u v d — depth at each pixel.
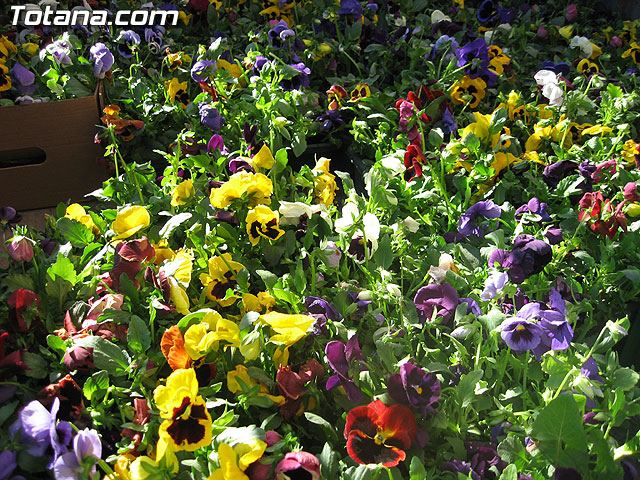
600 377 1.48
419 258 2.02
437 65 3.27
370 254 1.92
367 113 2.95
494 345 1.50
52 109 2.83
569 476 1.24
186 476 1.28
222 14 4.16
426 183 2.28
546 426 1.25
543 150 2.67
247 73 3.02
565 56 3.72
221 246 1.97
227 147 2.65
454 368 1.53
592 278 2.06
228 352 1.56
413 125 2.48
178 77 3.30
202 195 2.12
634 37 4.05
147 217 1.77
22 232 1.85
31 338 1.59
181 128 3.01
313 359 1.55
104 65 2.90
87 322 1.57
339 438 1.49
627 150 2.54
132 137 2.82
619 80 3.50
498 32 3.88
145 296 1.68
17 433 1.23
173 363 1.41
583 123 2.95
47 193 3.00
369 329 1.71
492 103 3.27
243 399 1.43
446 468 1.38
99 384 1.39
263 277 1.71
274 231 1.89
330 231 2.02
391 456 1.29
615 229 2.05
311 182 2.17
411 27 3.79
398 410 1.32
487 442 1.49
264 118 2.56
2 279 1.69
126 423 1.34
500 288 1.59
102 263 1.86
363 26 3.51
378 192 2.02
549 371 1.43
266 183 1.90
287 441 1.33
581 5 4.67
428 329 1.63
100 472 1.32
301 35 3.62
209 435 1.25
